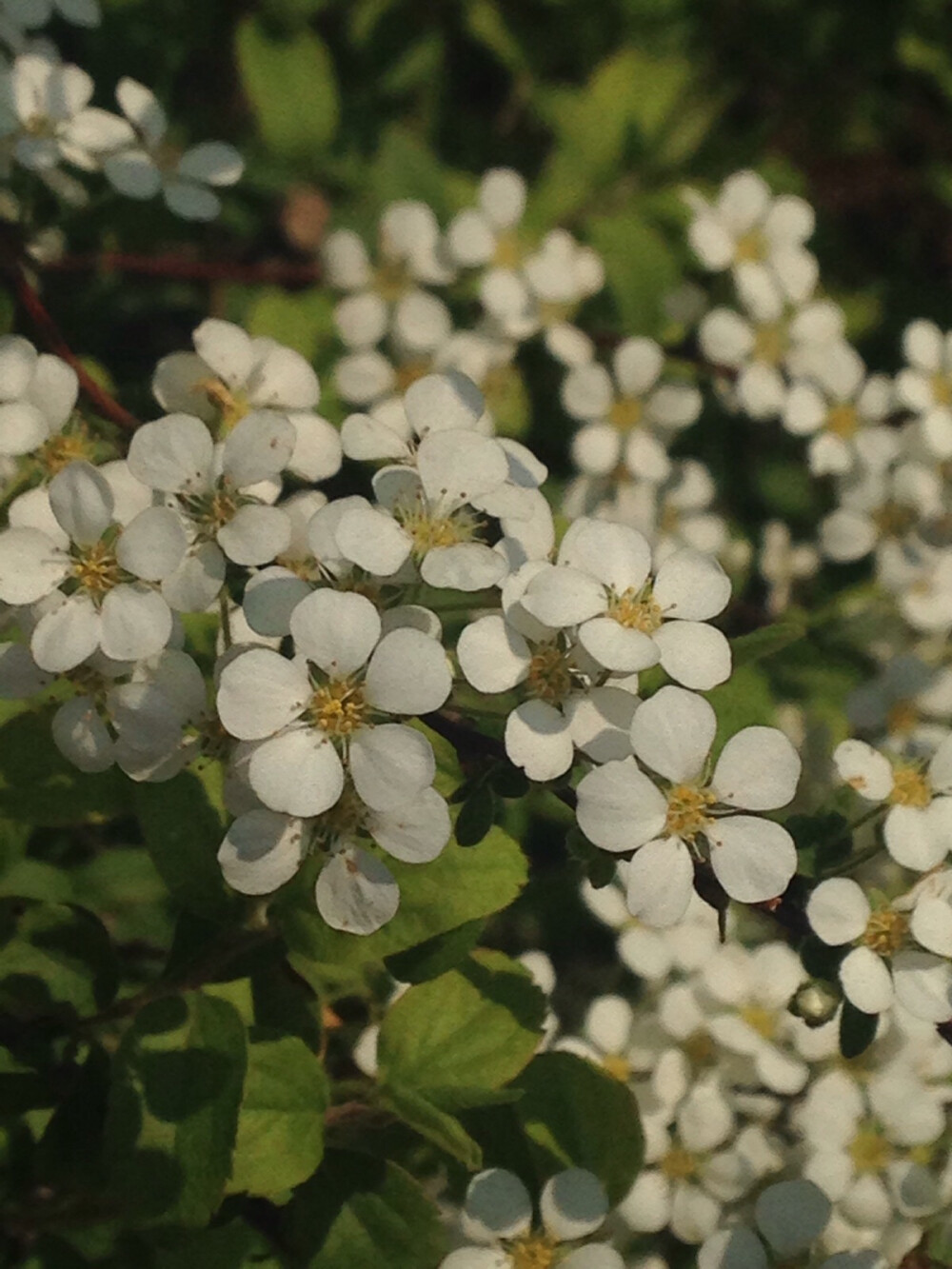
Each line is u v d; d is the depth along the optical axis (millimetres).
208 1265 125
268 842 116
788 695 178
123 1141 120
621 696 119
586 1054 152
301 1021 131
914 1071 147
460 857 124
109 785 131
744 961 153
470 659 118
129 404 147
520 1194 132
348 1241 128
